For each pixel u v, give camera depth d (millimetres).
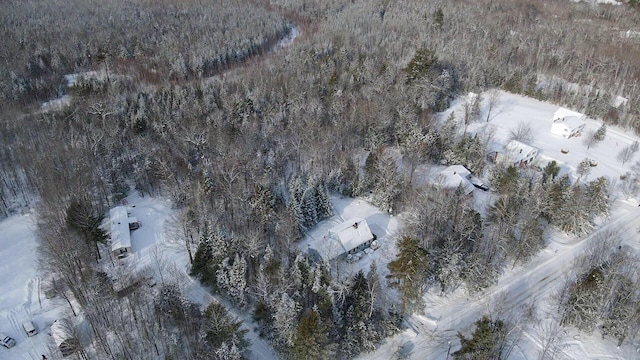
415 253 72312
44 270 84312
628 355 72375
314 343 62781
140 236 93438
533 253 88812
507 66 163875
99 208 98938
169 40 191125
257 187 91750
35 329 74750
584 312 73875
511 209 89312
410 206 95625
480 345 63125
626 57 173000
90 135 115250
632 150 121062
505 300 80812
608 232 92250
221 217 90062
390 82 140625
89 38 189125
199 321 71625
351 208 102000
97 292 73562
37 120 124250
